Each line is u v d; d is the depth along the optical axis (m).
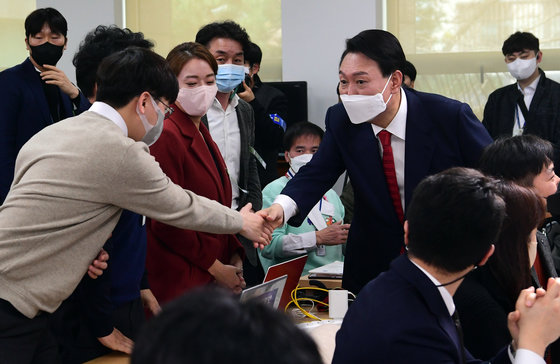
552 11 5.09
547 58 5.12
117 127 1.83
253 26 5.53
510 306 1.81
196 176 2.37
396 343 1.29
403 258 1.41
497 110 4.69
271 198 3.34
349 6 5.17
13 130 3.04
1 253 1.70
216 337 0.56
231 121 2.96
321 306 2.66
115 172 1.75
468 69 5.27
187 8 5.62
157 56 1.94
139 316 2.14
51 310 1.77
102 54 2.38
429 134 2.35
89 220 1.77
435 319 1.34
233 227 2.12
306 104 5.14
